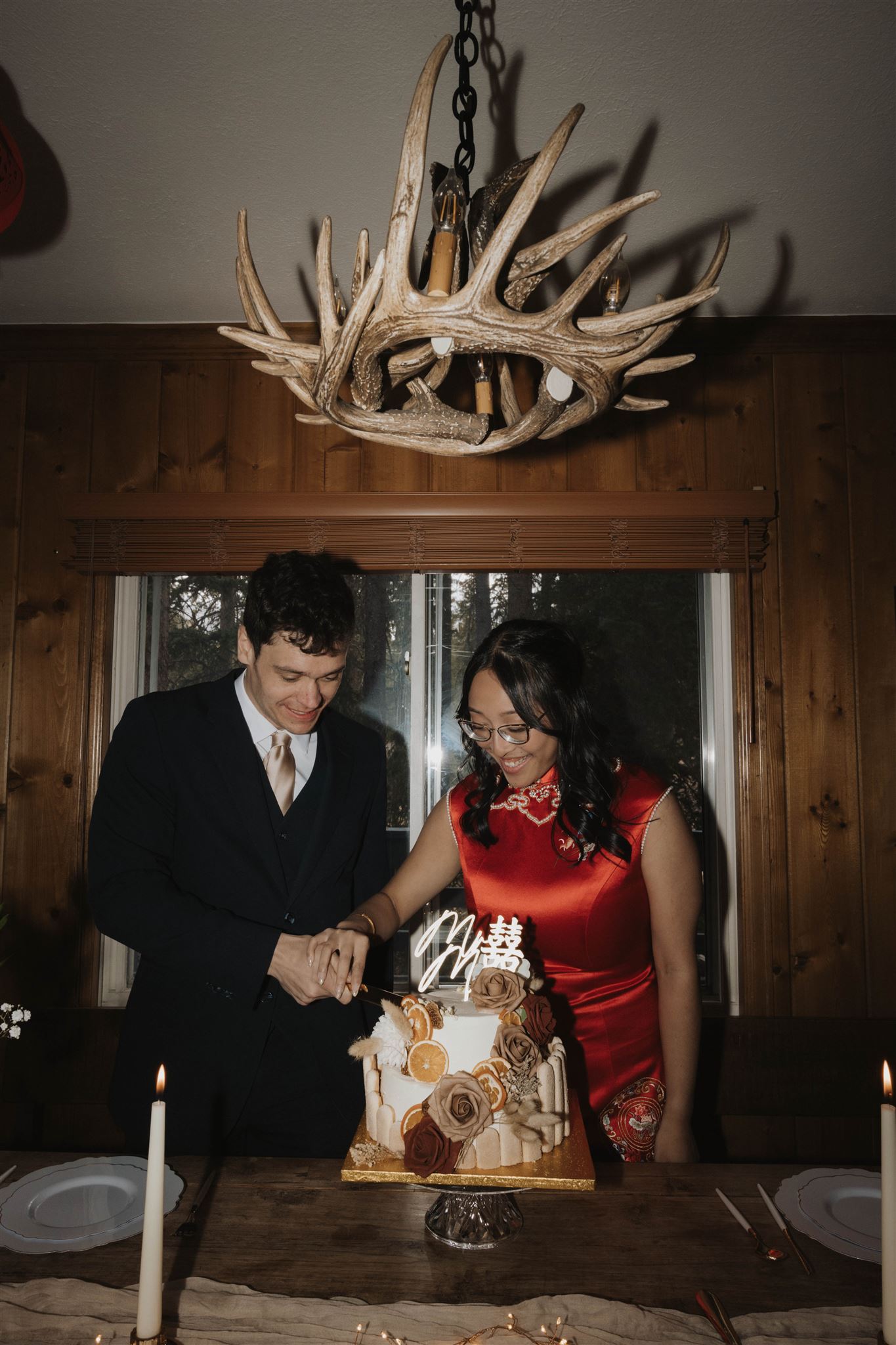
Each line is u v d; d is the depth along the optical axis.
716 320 2.78
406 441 1.36
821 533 2.78
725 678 2.77
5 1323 0.96
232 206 2.24
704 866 2.79
